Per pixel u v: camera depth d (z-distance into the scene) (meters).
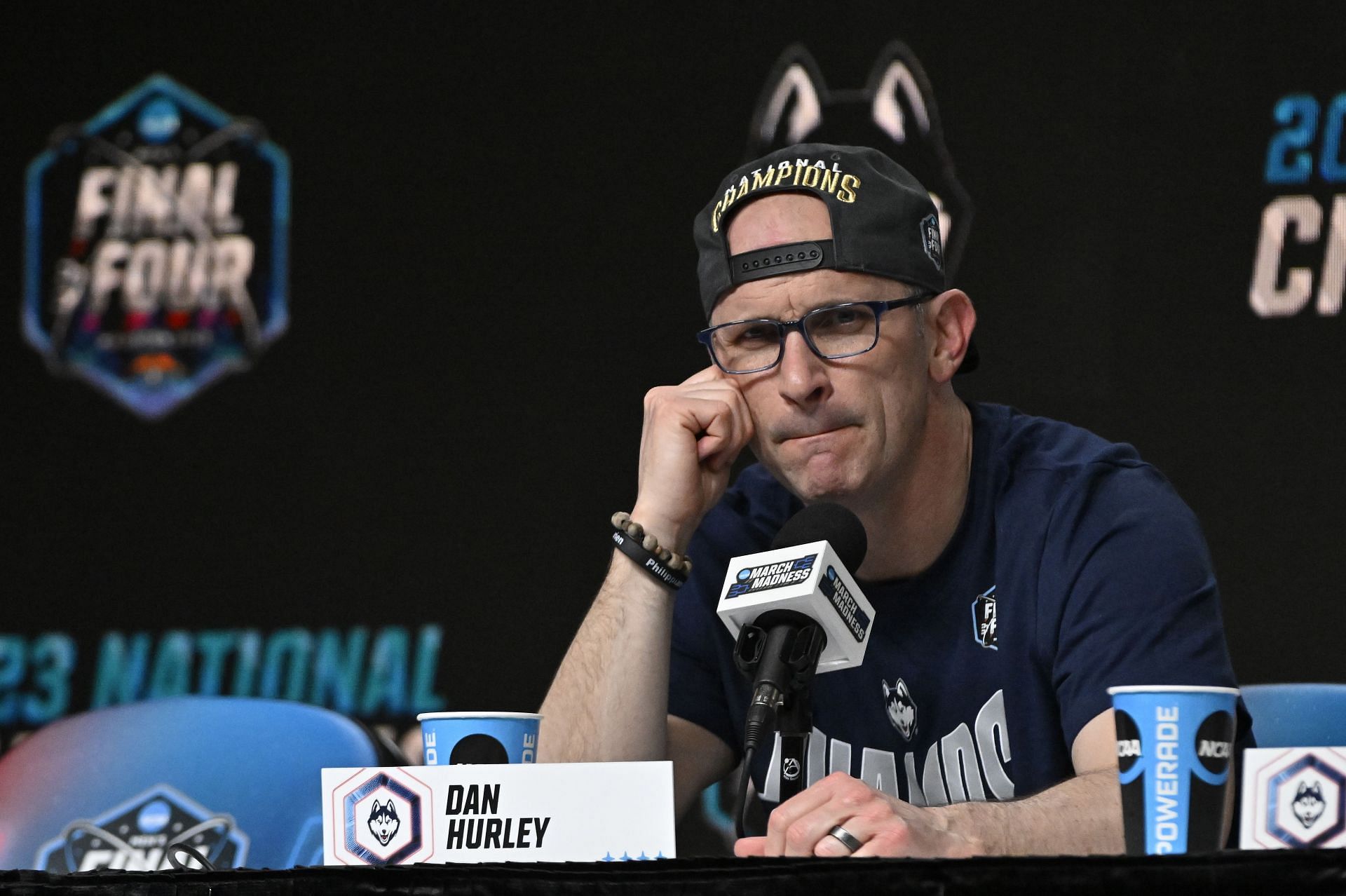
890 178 5.86
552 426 12.33
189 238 12.87
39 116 13.10
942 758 5.95
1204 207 11.28
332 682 12.35
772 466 5.93
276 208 12.79
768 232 5.68
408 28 12.74
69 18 13.14
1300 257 11.10
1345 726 5.98
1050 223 11.52
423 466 12.45
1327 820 2.95
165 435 12.74
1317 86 11.15
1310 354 11.02
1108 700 5.18
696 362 12.22
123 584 12.62
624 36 12.45
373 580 12.40
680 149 12.32
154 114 13.01
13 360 12.93
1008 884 2.66
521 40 12.59
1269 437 11.04
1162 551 5.39
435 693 12.23
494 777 3.42
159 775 6.31
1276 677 10.84
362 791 3.44
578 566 12.19
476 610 12.26
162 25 13.03
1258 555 10.96
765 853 3.65
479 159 12.59
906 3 11.91
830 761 6.17
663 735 5.49
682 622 6.56
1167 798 3.21
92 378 12.86
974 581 5.95
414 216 12.64
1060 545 5.66
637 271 12.34
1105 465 5.86
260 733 6.35
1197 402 11.18
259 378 12.70
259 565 12.52
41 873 3.19
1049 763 5.69
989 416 6.31
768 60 12.19
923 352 5.83
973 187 11.66
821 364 5.64
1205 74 11.34
